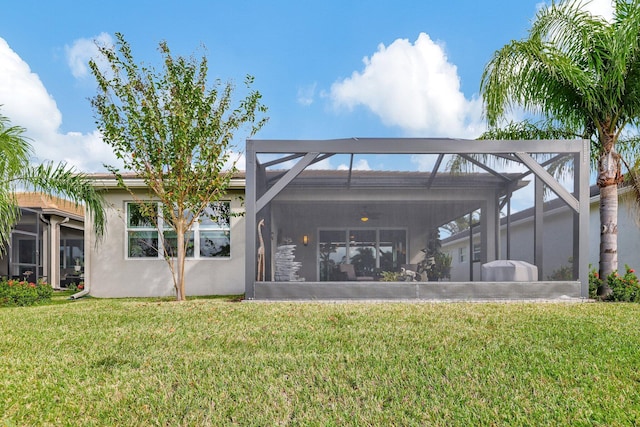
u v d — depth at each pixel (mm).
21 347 5730
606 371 4527
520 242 9914
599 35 9734
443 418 3576
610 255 9859
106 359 5109
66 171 11398
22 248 16969
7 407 3865
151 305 8945
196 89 10789
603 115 10008
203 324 6824
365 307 8016
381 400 3910
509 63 10359
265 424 3521
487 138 12016
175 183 10680
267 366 4801
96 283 12820
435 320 6805
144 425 3553
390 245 9828
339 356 5074
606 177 10016
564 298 9062
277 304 8539
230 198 13016
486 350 5199
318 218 9844
